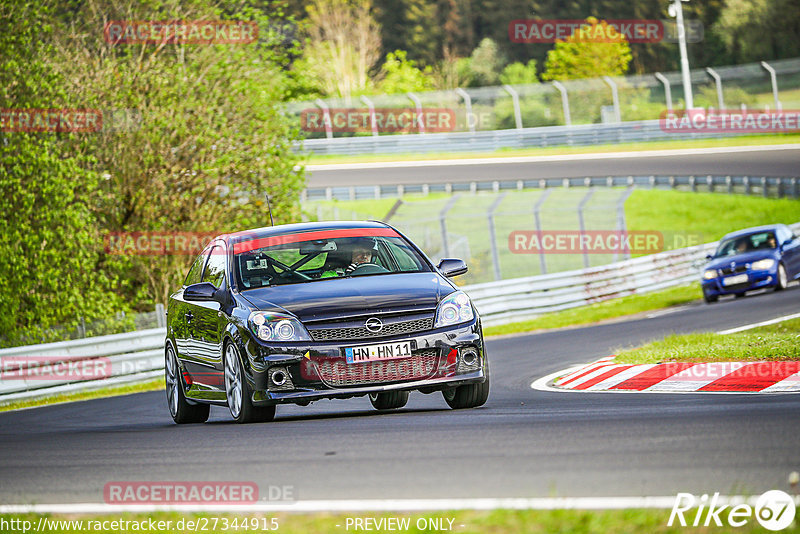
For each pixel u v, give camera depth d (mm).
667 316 68750
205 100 79250
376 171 159875
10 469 23969
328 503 16688
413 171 158750
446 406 32312
